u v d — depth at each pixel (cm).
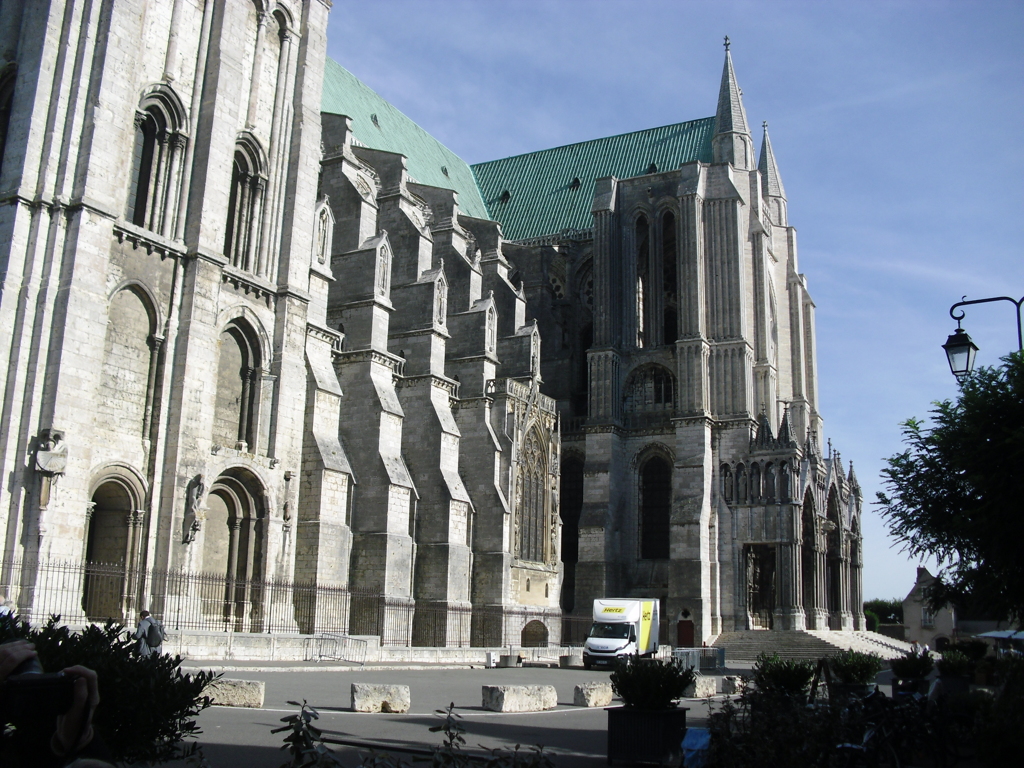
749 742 1464
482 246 7844
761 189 8844
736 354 7306
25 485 3472
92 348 3691
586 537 7244
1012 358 2556
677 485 7106
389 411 5384
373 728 2097
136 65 4025
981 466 2509
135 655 1457
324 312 5000
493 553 6238
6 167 3756
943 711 2162
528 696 2748
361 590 5078
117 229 3919
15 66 3941
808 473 7138
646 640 5381
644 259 8062
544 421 7181
